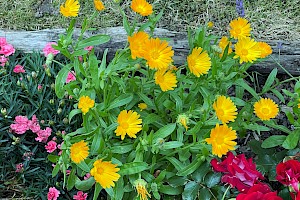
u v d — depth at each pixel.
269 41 1.59
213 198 1.14
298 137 1.21
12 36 1.57
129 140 1.21
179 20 1.73
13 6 1.76
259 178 1.17
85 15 1.73
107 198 1.24
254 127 1.24
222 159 1.21
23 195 1.31
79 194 1.26
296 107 1.21
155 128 1.24
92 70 1.12
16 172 1.30
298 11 1.76
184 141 1.20
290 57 1.54
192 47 1.31
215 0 1.78
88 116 1.15
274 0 1.78
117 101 1.16
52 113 1.35
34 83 1.38
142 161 1.11
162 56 1.08
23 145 1.29
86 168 1.10
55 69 1.45
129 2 1.78
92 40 1.20
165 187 1.15
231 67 1.26
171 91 1.19
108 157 1.11
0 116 1.30
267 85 1.33
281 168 1.11
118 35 1.56
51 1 1.77
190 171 1.13
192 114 1.17
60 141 1.33
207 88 1.24
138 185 1.04
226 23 1.73
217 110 1.08
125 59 1.15
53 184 1.30
